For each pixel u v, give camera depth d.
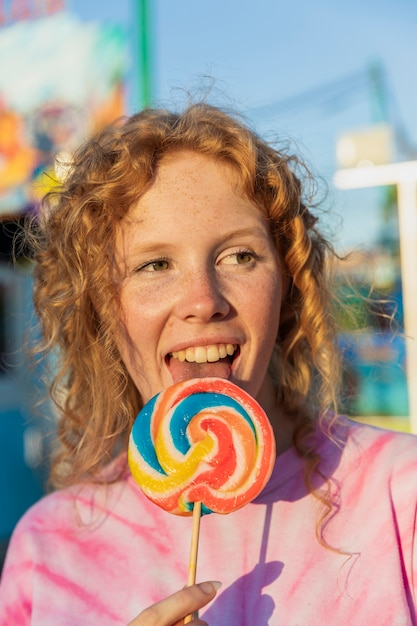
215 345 1.67
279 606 1.53
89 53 6.49
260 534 1.64
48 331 2.02
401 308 5.51
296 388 1.91
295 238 1.86
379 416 5.84
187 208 1.63
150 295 1.66
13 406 6.39
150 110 1.90
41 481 6.44
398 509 1.61
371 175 5.34
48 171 2.21
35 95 6.49
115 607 1.62
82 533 1.76
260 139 1.87
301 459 1.74
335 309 2.19
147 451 1.63
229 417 1.61
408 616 1.47
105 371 1.88
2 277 6.07
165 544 1.69
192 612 1.35
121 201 1.66
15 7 6.73
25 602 1.71
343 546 1.58
